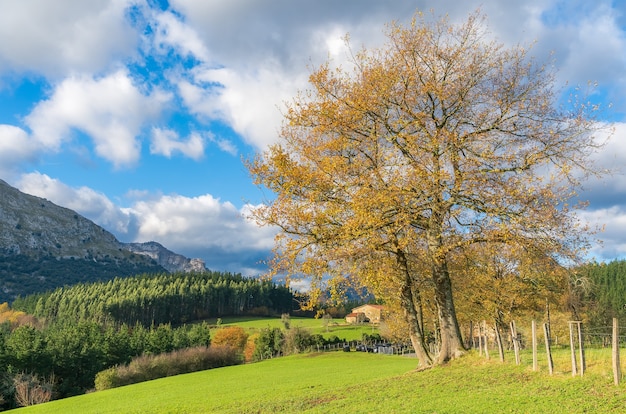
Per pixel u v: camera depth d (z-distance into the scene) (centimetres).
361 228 2095
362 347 10119
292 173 2222
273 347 10944
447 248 2142
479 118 2272
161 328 11425
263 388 3441
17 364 8000
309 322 16100
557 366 1897
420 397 1827
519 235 2056
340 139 2309
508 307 3962
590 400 1377
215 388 4031
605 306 5512
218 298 18638
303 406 2123
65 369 8775
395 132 2375
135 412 2916
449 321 2394
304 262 2209
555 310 4306
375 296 3066
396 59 2380
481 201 2141
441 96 2214
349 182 2197
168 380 5956
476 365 2206
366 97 2306
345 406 1903
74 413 3388
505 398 1561
